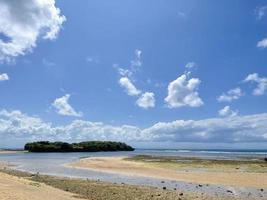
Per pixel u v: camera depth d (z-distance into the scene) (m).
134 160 69.38
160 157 85.88
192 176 38.00
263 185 30.66
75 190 26.52
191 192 26.38
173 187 29.41
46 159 80.50
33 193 19.25
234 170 45.44
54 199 18.33
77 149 166.25
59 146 159.50
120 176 38.81
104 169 48.50
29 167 53.44
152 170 46.22
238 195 25.19
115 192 25.70
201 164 56.06
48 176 37.53
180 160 69.25
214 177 36.72
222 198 23.81
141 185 30.59
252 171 43.81
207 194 25.47
